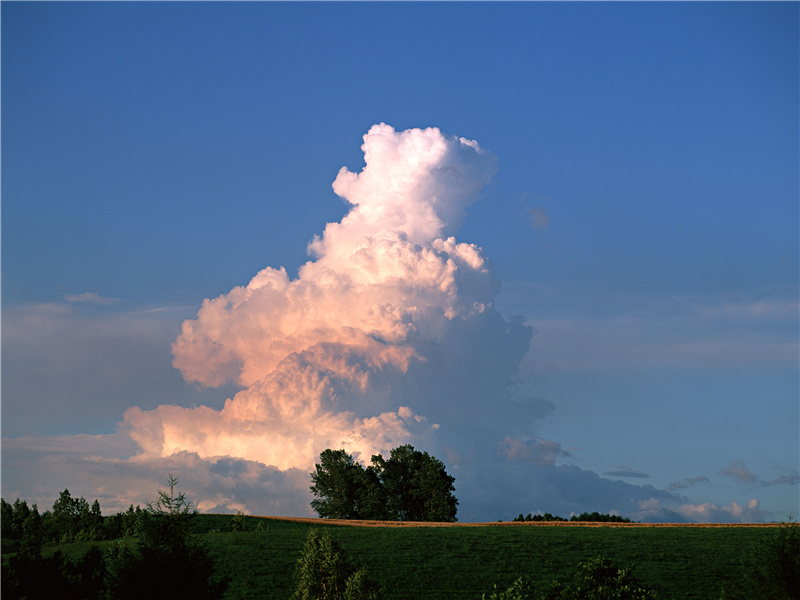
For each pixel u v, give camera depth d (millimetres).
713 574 66875
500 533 86375
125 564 33469
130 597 32906
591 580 30297
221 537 81562
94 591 36906
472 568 68875
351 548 76438
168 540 34438
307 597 41875
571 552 75375
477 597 60312
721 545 78312
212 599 34750
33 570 36719
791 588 35906
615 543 79812
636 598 29172
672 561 71812
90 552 38156
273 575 64750
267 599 57938
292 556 71688
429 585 63562
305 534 83375
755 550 38156
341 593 42000
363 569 42938
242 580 63156
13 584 36312
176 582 33312
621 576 30125
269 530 88375
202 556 35250
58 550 38688
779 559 36500
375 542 79500
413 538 82000
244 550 74000
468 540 81000
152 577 32969
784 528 37500
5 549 48656
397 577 65688
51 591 36406
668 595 60938
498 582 64500
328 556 42812
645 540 81688
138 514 34781
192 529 35625
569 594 29828
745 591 38281
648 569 68750
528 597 29969
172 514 34906
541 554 74500
